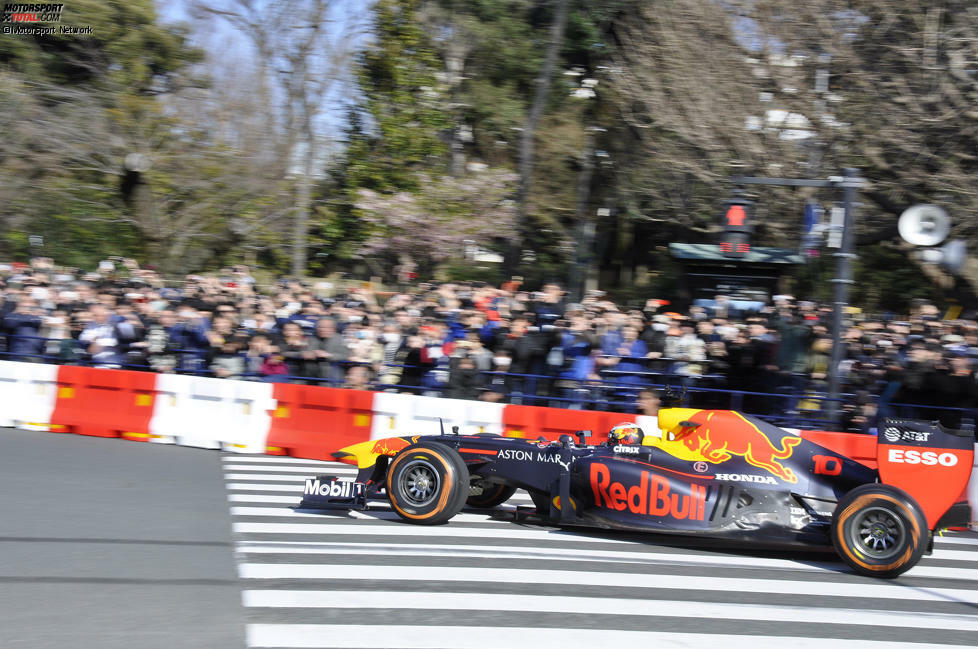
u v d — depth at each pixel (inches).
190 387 838.5
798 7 1321.4
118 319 891.4
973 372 778.2
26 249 1812.3
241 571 450.0
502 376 832.3
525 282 1998.0
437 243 1841.8
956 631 411.5
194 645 347.9
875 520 503.8
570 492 562.6
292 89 1839.3
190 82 1895.9
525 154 1969.7
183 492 633.0
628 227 2113.7
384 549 506.6
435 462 569.6
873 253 1802.4
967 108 1211.2
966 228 1240.8
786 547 526.0
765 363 831.1
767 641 381.7
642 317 931.3
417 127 1932.8
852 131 1291.8
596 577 470.3
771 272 1273.4
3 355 905.5
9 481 630.5
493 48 2073.1
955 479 513.3
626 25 1861.5
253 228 1892.2
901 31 1284.4
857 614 430.0
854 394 792.9
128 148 1830.7
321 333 853.8
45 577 425.1
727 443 546.6
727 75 1381.6
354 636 363.3
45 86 1861.5
